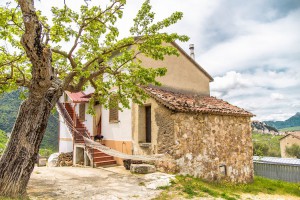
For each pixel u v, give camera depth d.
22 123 6.40
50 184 8.38
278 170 19.89
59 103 18.08
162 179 8.88
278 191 11.96
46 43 7.44
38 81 6.18
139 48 8.47
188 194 7.90
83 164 13.95
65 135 18.33
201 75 16.28
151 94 11.05
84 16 8.12
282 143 48.03
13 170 6.07
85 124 17.05
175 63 14.70
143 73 8.02
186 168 10.19
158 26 8.23
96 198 6.87
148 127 11.87
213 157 11.45
